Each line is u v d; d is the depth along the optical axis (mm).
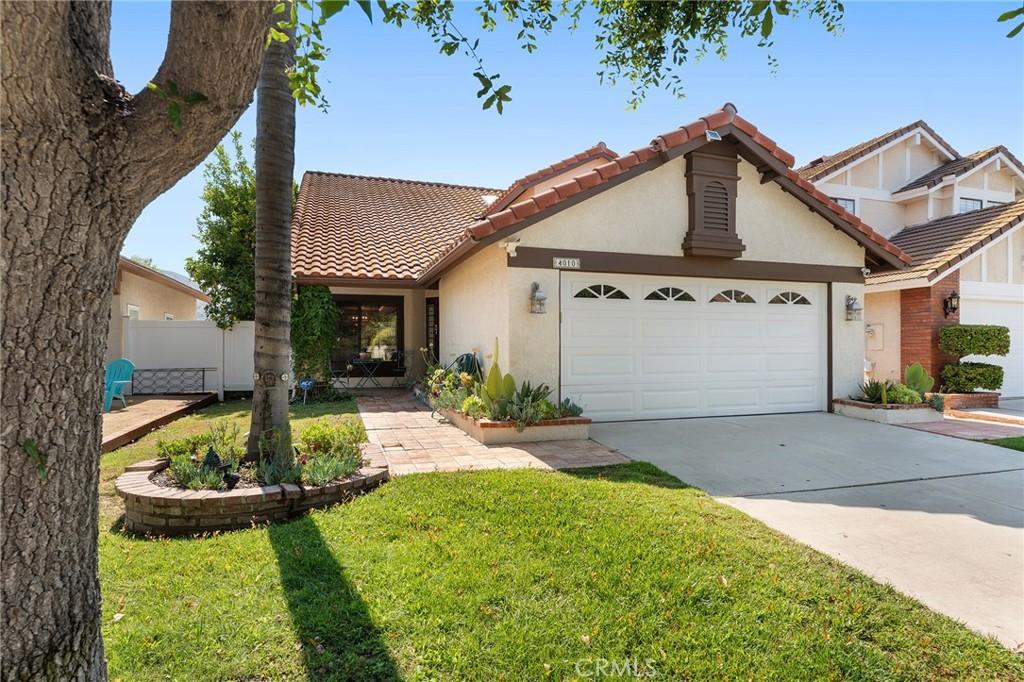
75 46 1728
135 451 7266
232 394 14289
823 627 2977
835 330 10453
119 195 1877
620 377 9266
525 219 8039
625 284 9289
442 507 4770
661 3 5016
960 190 16266
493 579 3436
